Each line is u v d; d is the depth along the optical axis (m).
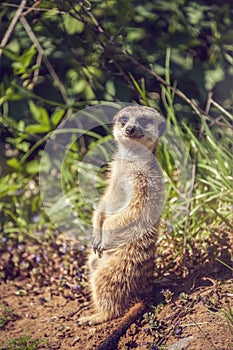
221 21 11.05
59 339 7.09
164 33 10.91
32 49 8.70
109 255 7.44
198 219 8.34
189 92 10.83
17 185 9.43
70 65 10.90
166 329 6.79
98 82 10.43
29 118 10.78
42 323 7.42
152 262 7.38
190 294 7.16
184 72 10.65
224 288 7.09
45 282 8.27
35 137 10.13
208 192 8.60
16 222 9.43
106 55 10.16
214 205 8.53
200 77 10.63
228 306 6.57
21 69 8.59
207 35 11.24
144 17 10.63
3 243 8.98
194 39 10.80
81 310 7.60
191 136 8.75
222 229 8.02
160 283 7.52
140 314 7.07
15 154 10.63
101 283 7.34
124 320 7.00
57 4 8.80
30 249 8.70
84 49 10.49
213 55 10.77
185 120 10.46
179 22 10.82
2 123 10.29
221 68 10.78
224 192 8.36
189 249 7.87
